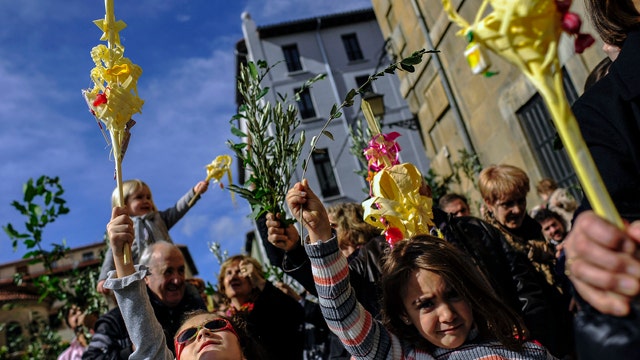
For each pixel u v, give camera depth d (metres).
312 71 23.58
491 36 0.77
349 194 21.36
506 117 6.83
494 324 1.69
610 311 0.76
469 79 7.51
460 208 3.94
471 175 7.29
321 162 21.83
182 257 3.15
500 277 2.42
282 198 2.09
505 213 3.11
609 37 1.36
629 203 1.04
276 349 3.09
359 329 1.71
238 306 3.46
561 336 2.38
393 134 2.21
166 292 2.99
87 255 31.05
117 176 1.67
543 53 0.75
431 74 8.71
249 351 2.45
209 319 2.34
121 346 2.91
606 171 1.08
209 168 2.99
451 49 7.79
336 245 1.77
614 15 1.32
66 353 5.02
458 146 8.42
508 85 6.68
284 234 2.11
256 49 23.83
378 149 2.18
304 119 22.38
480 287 1.71
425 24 8.45
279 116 2.12
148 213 3.76
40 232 4.86
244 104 2.16
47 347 7.64
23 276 5.12
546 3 0.75
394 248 1.81
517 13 0.74
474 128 7.70
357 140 4.32
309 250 1.76
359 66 23.95
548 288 2.64
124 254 1.98
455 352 1.69
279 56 23.86
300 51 23.97
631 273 0.72
